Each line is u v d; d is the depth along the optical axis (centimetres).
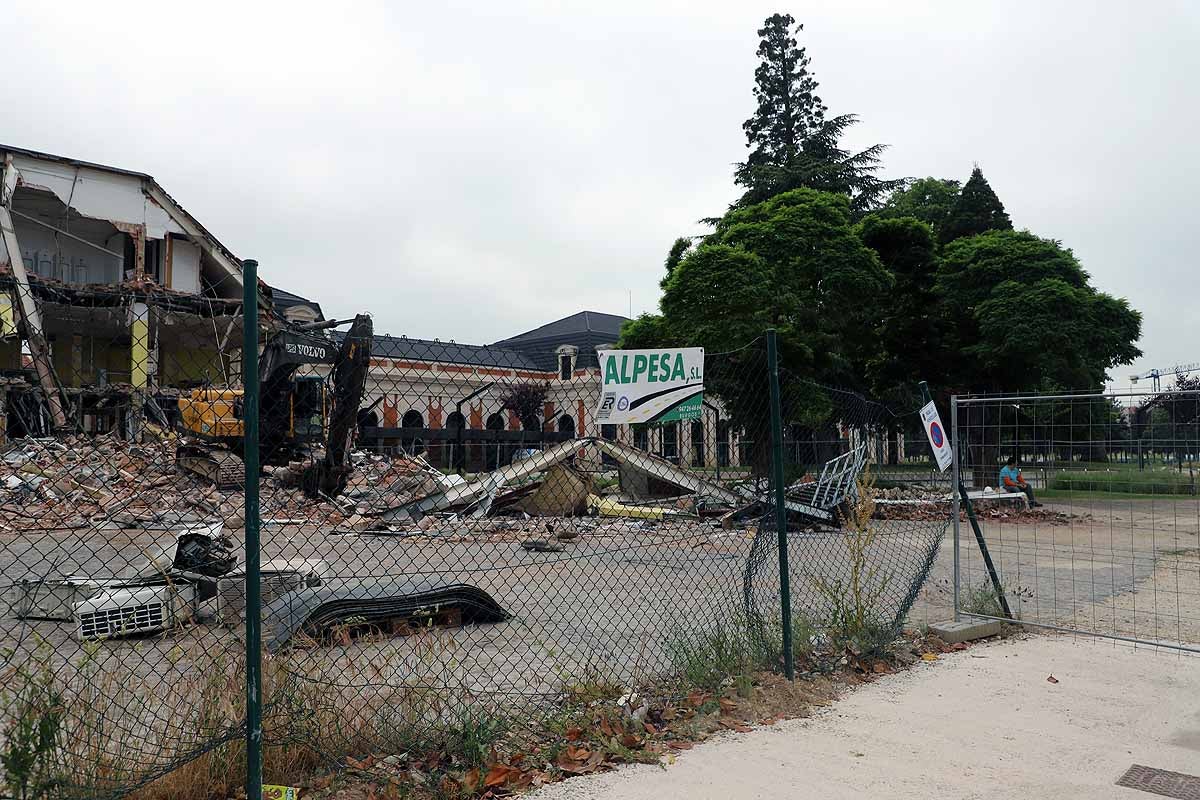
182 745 388
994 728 504
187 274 3566
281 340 1305
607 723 479
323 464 1499
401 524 1455
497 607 785
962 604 834
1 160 3153
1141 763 450
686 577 1075
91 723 378
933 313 3462
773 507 698
